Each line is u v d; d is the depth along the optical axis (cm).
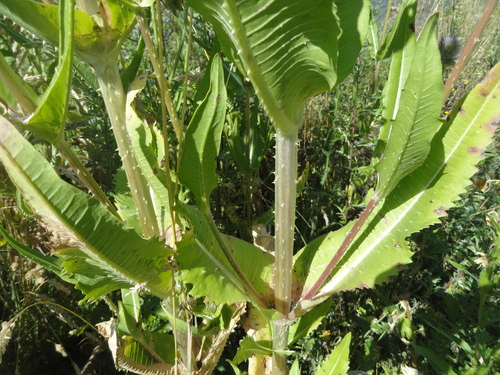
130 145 38
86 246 32
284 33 29
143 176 39
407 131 36
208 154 37
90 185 36
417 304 65
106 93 36
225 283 41
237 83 62
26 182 28
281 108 34
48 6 30
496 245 55
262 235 54
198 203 40
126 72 44
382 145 45
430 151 41
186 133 36
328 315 66
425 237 66
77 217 30
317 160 79
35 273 57
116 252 34
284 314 46
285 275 44
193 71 68
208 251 40
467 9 112
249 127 64
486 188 76
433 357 49
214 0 27
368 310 69
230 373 63
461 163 40
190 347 45
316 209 74
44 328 65
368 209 42
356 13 33
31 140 51
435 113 34
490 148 78
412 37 42
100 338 64
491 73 37
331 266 44
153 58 31
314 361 60
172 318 44
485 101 37
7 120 26
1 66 29
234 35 28
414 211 42
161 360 49
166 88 36
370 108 71
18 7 29
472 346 59
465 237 77
